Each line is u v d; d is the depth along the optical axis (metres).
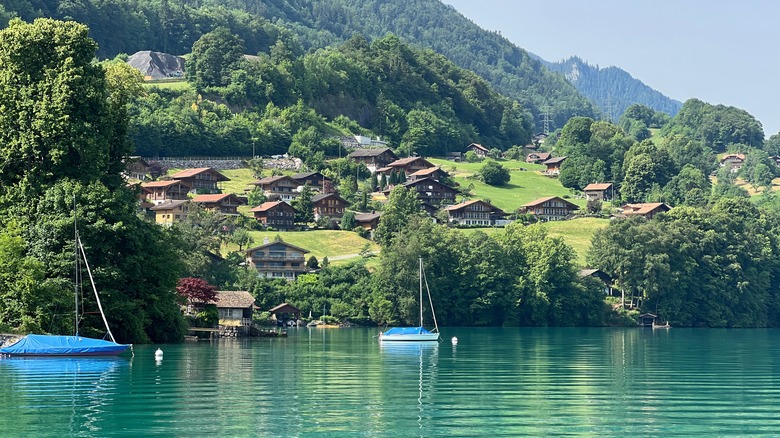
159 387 70.12
